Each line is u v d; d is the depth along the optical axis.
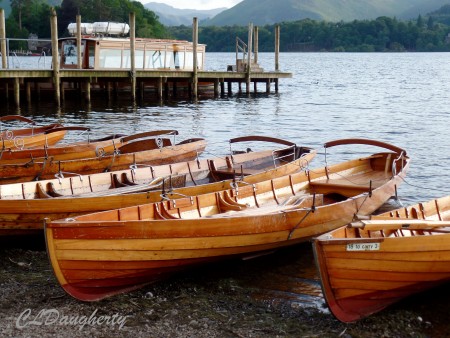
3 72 33.25
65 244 9.31
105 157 17.09
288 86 63.06
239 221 10.86
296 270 11.47
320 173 15.68
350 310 9.31
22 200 11.68
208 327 8.89
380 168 17.48
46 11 112.31
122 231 9.70
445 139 28.27
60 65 41.53
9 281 10.37
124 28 45.41
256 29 48.50
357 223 9.75
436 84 67.81
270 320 9.22
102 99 42.72
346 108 41.50
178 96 46.34
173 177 14.74
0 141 19.39
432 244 9.60
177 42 44.25
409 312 9.69
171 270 10.61
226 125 32.12
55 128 21.19
